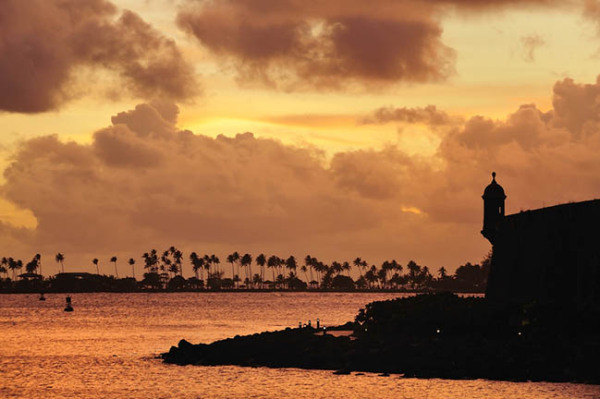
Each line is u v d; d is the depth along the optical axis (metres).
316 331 130.75
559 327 101.06
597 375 92.62
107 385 103.75
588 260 101.25
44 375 114.44
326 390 93.75
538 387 90.19
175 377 108.06
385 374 102.44
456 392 89.31
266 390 95.38
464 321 109.44
